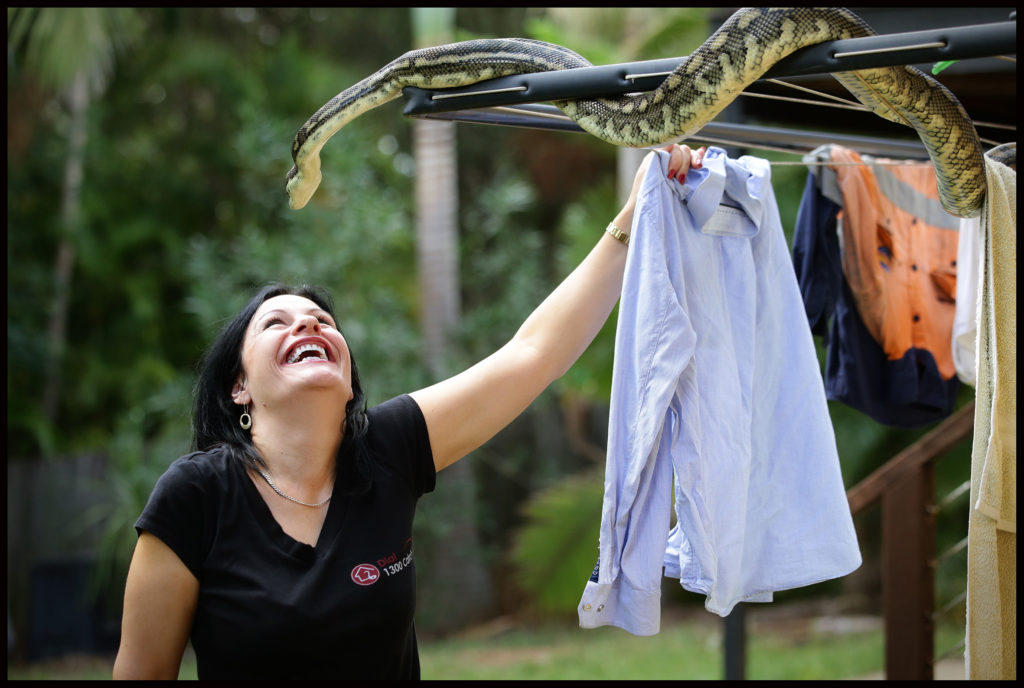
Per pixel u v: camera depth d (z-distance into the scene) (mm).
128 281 15180
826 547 3143
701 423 3008
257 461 2879
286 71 16812
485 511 14062
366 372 12195
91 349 15180
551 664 10812
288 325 3082
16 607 12852
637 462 2922
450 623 13156
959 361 4055
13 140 14242
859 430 10859
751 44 2586
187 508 2781
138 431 12711
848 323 4137
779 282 3311
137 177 15836
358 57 19047
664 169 3088
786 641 11414
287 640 2646
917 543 5516
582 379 10914
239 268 12375
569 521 11562
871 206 4059
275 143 13164
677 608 13898
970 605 2799
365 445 2998
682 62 2695
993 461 2762
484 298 16297
